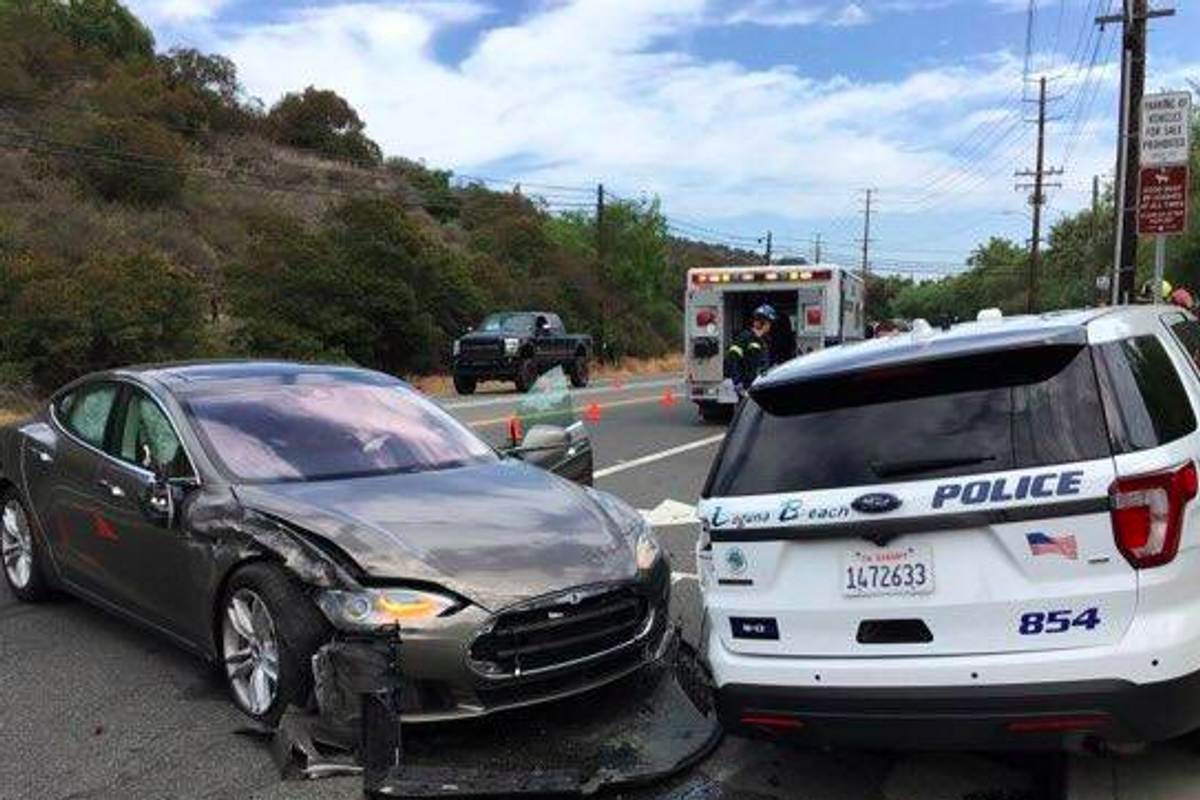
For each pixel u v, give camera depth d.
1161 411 4.08
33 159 44.78
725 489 4.41
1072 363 3.97
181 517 5.60
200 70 72.75
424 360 39.03
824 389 4.33
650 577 5.37
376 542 4.97
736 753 4.89
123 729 5.21
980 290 108.62
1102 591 3.76
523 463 6.55
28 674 5.95
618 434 18.09
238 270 35.88
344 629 4.71
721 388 19.52
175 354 28.81
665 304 70.12
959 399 4.08
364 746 4.59
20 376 25.50
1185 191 16.06
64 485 6.64
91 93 58.72
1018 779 4.55
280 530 5.11
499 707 4.83
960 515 3.89
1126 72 24.12
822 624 4.13
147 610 5.98
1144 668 3.71
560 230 69.31
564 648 4.98
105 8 70.12
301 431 6.14
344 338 36.09
